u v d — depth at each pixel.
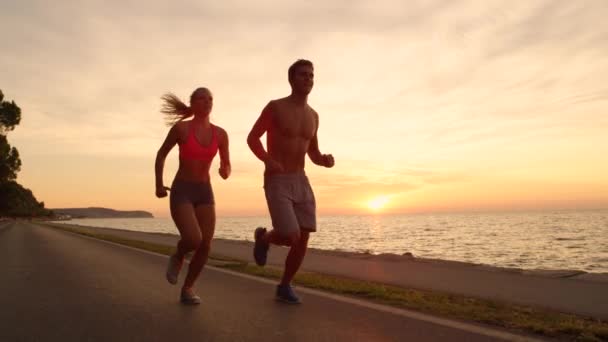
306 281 6.72
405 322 4.20
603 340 3.67
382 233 47.19
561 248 24.44
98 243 18.30
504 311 4.64
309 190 4.83
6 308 5.05
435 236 39.19
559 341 3.62
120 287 6.49
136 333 3.92
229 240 18.67
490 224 74.00
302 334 3.81
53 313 4.78
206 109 4.86
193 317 4.46
